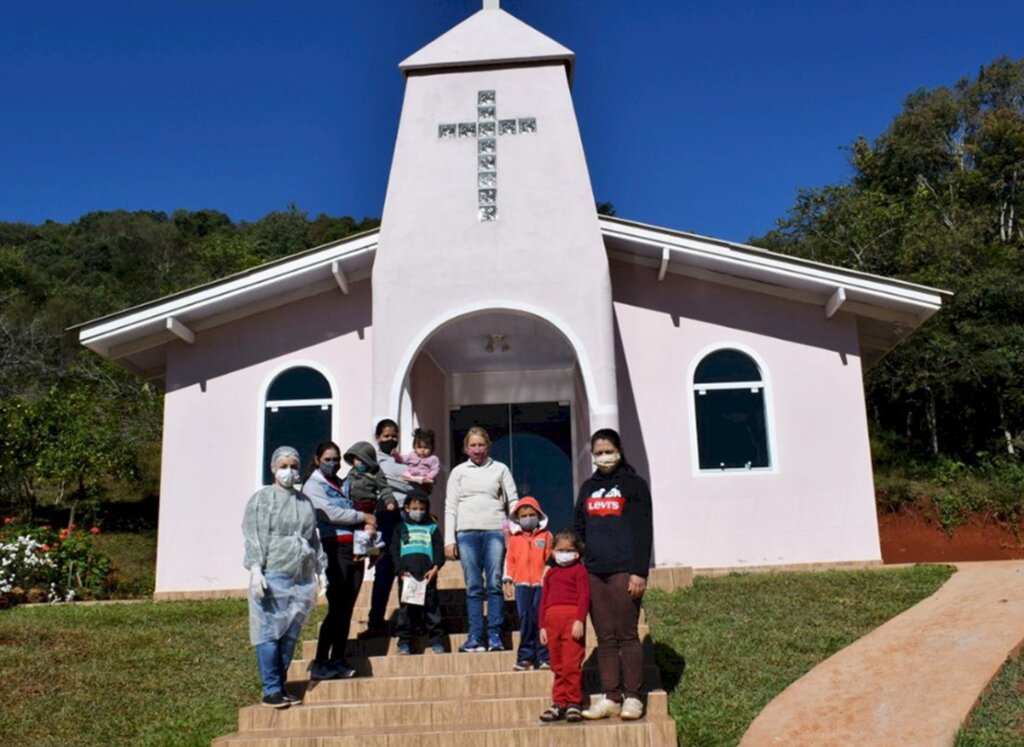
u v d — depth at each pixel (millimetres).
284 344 13008
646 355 12633
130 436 23266
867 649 7816
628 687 6496
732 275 12641
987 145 39500
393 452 8469
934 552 19125
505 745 6219
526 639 7293
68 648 8906
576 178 12008
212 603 11344
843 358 12430
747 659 7770
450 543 7957
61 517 21766
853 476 12125
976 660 7254
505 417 14836
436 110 12352
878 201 31625
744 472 12227
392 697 7098
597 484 6879
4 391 31859
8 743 6773
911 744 6023
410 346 11484
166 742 6668
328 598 7496
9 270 48281
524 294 11586
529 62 12500
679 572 10461
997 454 22875
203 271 36844
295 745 6230
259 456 12695
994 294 24422
